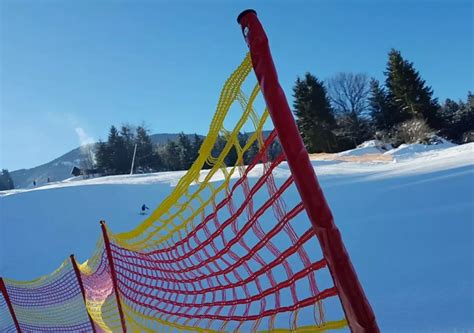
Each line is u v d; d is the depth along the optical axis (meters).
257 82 1.47
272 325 1.70
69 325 5.37
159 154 68.06
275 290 1.67
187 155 64.25
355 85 54.44
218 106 1.70
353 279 1.28
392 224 8.25
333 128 54.31
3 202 19.59
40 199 19.83
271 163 1.56
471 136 45.44
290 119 1.37
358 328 1.25
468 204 8.45
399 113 50.94
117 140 68.00
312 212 1.32
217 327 2.75
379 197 11.91
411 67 50.25
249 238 6.49
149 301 2.92
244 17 1.47
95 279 4.41
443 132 48.84
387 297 4.57
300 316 3.92
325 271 5.54
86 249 14.76
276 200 1.54
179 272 2.43
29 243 15.84
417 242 6.70
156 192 21.77
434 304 4.09
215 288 2.10
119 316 3.68
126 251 3.40
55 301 5.73
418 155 28.44
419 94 49.34
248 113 1.60
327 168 25.05
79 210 19.12
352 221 9.48
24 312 6.25
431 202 9.70
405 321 3.83
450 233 6.78
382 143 43.53
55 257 14.17
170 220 2.50
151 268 2.92
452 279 4.71
